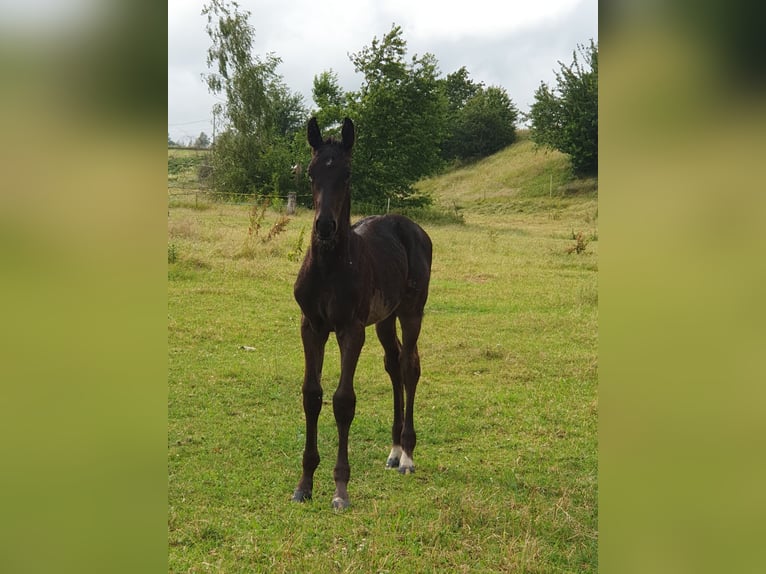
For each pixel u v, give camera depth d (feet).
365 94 95.71
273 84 112.47
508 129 163.02
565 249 53.93
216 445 16.52
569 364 24.09
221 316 28.73
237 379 21.66
